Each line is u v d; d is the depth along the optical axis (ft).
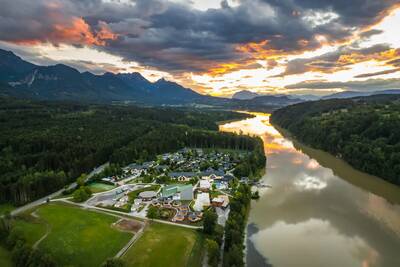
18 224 332.80
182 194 422.00
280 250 292.40
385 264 272.51
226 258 256.93
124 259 266.57
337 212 380.37
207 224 316.60
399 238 316.40
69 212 369.91
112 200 419.54
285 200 420.77
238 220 323.16
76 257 272.51
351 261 277.03
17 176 455.22
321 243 306.14
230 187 467.52
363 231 331.57
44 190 443.73
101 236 308.60
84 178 494.18
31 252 249.14
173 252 278.05
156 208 383.24
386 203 410.72
